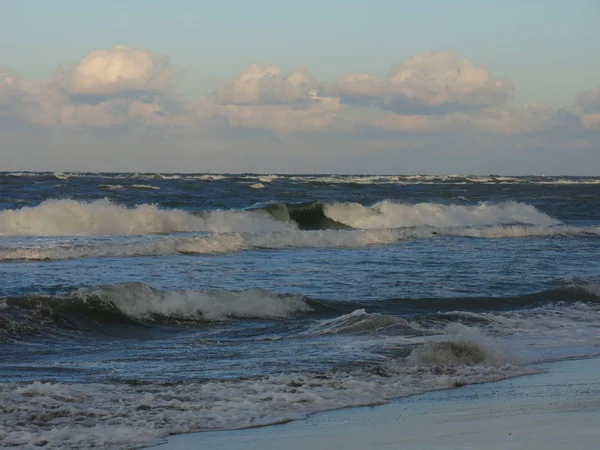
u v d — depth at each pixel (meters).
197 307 21.48
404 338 17.69
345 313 22.42
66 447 9.44
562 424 10.61
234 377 13.75
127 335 19.17
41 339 17.98
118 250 35.31
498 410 11.64
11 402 11.29
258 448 9.62
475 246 43.53
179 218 52.47
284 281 27.98
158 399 11.90
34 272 28.50
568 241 48.53
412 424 10.80
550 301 25.28
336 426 10.73
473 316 21.08
